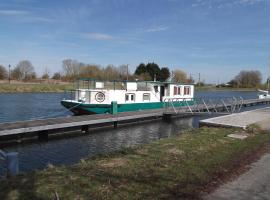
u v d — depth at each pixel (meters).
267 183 6.83
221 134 13.25
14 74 86.06
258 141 11.80
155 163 8.12
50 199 5.56
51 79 88.12
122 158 8.69
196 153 9.38
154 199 5.72
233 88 118.69
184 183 6.62
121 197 5.74
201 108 28.56
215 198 5.90
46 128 16.41
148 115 23.69
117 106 23.64
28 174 7.11
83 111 22.45
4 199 5.54
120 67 79.12
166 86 28.59
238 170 7.77
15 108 31.42
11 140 15.34
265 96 57.47
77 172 7.22
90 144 16.19
